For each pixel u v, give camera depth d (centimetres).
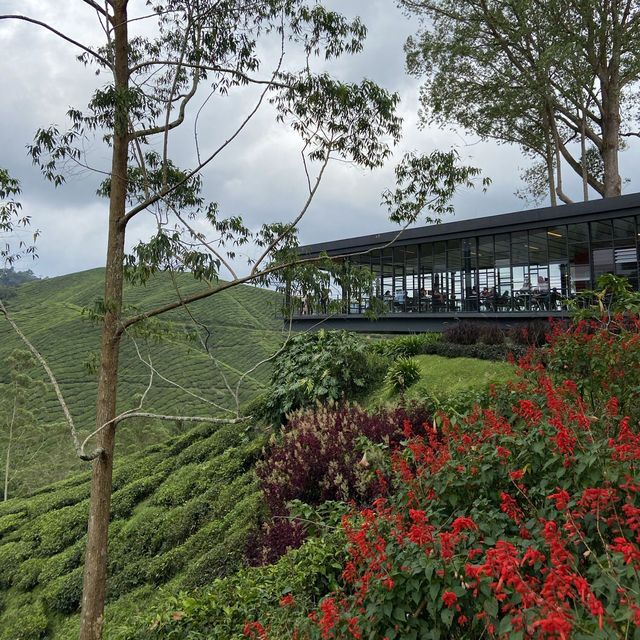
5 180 689
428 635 233
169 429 4488
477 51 1941
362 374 1172
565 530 249
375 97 717
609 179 1933
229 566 700
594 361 468
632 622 176
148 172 775
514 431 367
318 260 724
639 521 216
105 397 623
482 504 294
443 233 1692
